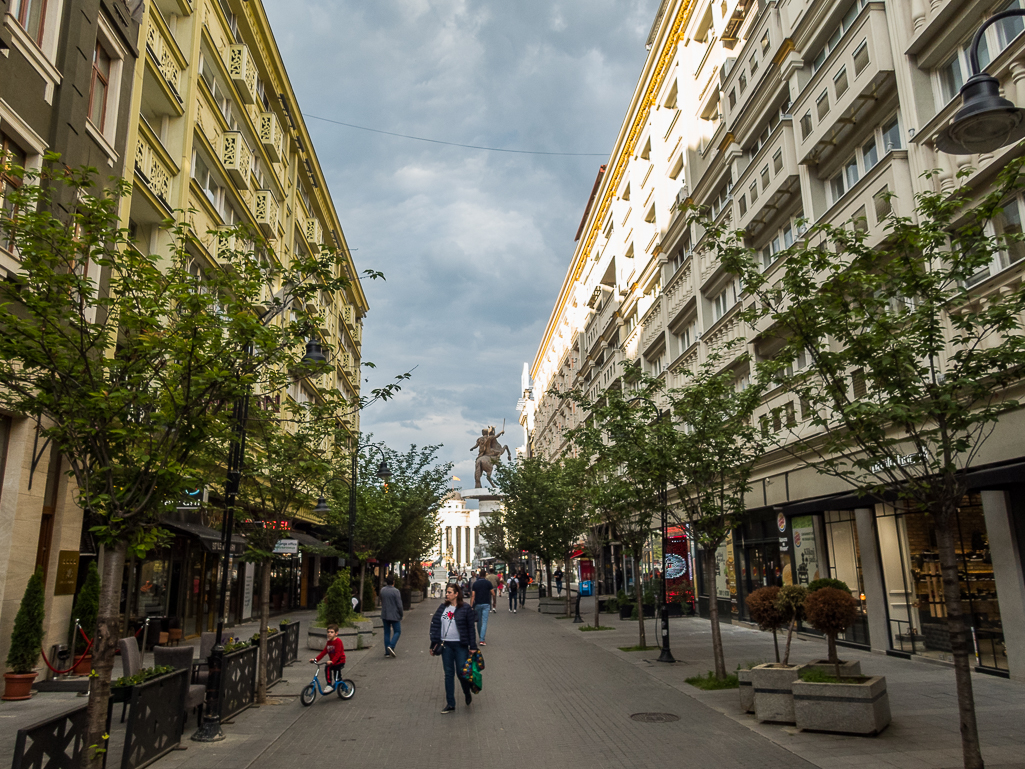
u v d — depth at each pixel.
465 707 10.46
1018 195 10.98
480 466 55.84
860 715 7.99
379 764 7.43
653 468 12.98
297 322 8.09
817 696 8.23
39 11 12.06
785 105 19.80
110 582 6.14
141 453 6.34
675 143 31.53
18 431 11.46
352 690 11.33
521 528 31.06
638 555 17.88
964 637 6.20
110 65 14.80
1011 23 11.59
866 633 15.47
